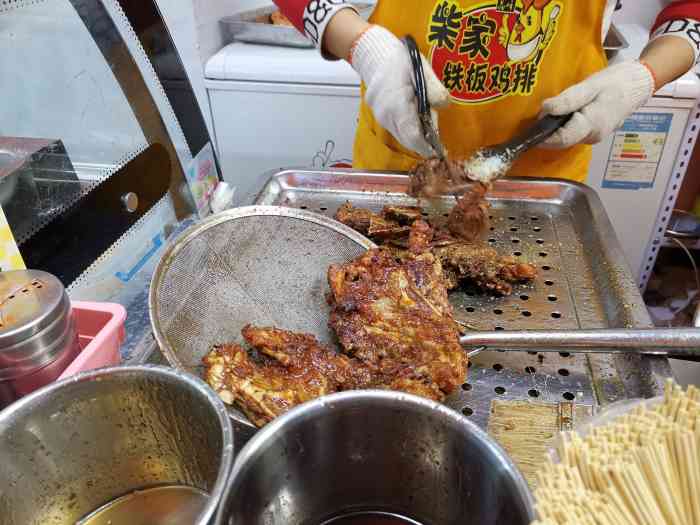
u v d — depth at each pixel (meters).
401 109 1.52
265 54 2.63
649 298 2.91
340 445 0.81
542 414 1.06
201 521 0.58
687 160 2.50
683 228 3.03
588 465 0.60
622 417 0.67
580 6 1.64
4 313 0.88
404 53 1.53
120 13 1.43
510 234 1.59
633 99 1.62
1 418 0.72
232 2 2.93
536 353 1.20
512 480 0.68
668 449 0.59
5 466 0.75
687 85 2.29
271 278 1.33
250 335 1.12
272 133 2.76
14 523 0.78
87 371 0.78
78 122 1.35
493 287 1.37
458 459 0.77
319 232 1.43
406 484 0.84
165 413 0.81
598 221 1.54
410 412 0.77
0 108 1.16
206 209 1.87
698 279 3.01
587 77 1.73
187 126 1.77
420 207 1.68
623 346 1.08
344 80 2.55
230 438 0.68
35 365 0.89
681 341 1.05
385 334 1.16
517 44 1.65
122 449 0.85
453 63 1.71
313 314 1.30
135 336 1.29
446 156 1.44
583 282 1.41
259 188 1.71
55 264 1.23
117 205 1.44
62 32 1.28
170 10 2.19
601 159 2.54
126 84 1.49
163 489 0.90
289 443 0.76
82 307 1.09
